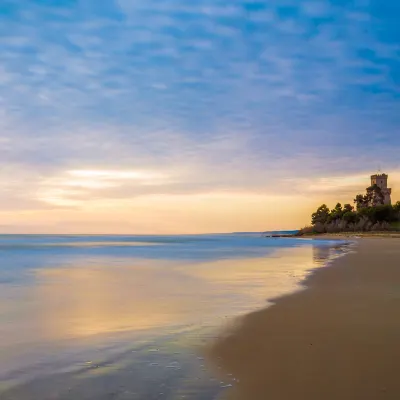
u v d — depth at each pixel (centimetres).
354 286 1374
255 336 751
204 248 5791
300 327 808
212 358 632
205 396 496
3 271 2212
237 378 547
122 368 597
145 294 1302
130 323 882
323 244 6525
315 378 539
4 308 1066
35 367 607
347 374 550
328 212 18112
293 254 3700
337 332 764
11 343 734
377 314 920
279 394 494
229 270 2127
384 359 608
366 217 13975
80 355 662
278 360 613
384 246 4794
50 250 5312
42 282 1662
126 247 6475
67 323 889
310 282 1499
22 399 498
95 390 521
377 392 493
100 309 1045
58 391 520
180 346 702
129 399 493
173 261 2942
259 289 1380
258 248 5500
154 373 575
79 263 2816
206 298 1207
